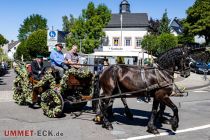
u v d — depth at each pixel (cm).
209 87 2377
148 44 4359
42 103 1087
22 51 8406
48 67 1178
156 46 4256
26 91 1237
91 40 5159
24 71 1273
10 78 3297
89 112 1163
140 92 888
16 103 1356
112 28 5981
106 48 5884
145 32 5884
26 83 1238
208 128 957
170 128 948
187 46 890
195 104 1432
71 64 1102
